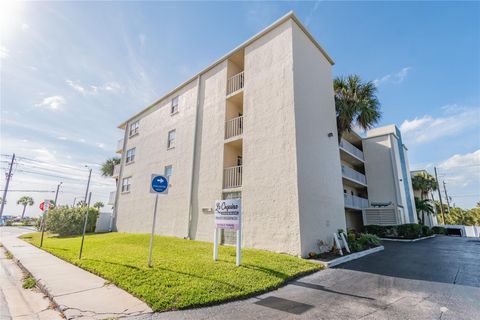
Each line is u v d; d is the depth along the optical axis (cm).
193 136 1402
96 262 692
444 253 1048
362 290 510
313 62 1202
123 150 2106
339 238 998
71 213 1892
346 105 1511
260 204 965
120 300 425
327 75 1326
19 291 516
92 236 1523
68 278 566
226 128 1243
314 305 421
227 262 677
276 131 996
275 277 568
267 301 440
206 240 1145
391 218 1998
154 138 1752
